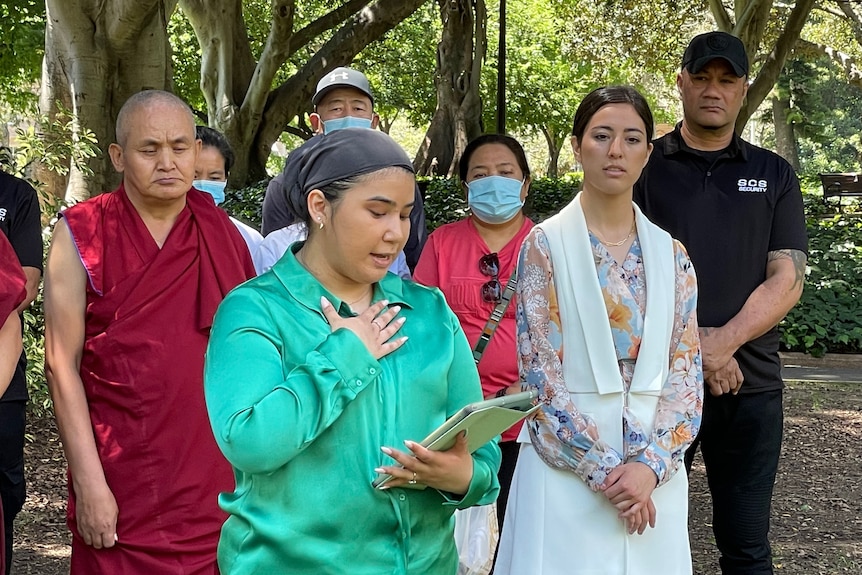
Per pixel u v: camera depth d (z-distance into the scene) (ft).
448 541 7.71
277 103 61.87
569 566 10.53
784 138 153.28
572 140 11.33
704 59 13.30
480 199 14.62
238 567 7.22
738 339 13.04
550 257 10.96
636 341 10.78
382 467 6.97
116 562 11.36
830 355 37.81
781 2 85.35
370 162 7.09
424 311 7.77
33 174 26.76
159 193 11.48
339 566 7.14
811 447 26.23
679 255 11.12
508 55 115.14
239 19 62.59
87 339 11.50
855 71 94.58
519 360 11.05
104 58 35.47
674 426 10.59
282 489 7.12
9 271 9.89
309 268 7.53
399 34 93.76
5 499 13.20
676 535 10.73
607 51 85.87
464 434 7.04
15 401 13.04
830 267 42.42
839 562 17.79
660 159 13.89
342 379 6.93
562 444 10.52
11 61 52.49
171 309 11.55
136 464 11.32
